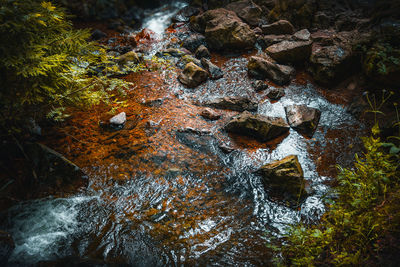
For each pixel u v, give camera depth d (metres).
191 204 3.33
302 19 6.16
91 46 3.58
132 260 2.75
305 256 2.71
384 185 3.03
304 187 3.46
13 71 3.09
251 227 3.10
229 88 5.09
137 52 5.97
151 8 7.80
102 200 3.31
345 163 3.80
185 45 6.08
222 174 3.69
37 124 4.07
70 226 3.04
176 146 4.02
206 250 2.87
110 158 3.79
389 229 2.64
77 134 4.10
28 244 2.85
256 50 5.86
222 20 5.95
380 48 4.64
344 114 4.50
